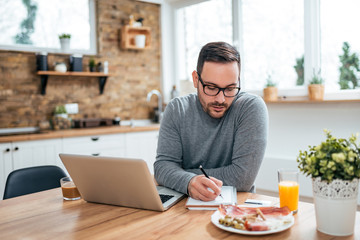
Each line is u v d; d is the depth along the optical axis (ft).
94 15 13.73
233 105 5.30
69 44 12.69
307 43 10.64
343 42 10.02
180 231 3.29
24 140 10.00
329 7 10.23
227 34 13.21
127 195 4.00
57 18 12.89
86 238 3.21
